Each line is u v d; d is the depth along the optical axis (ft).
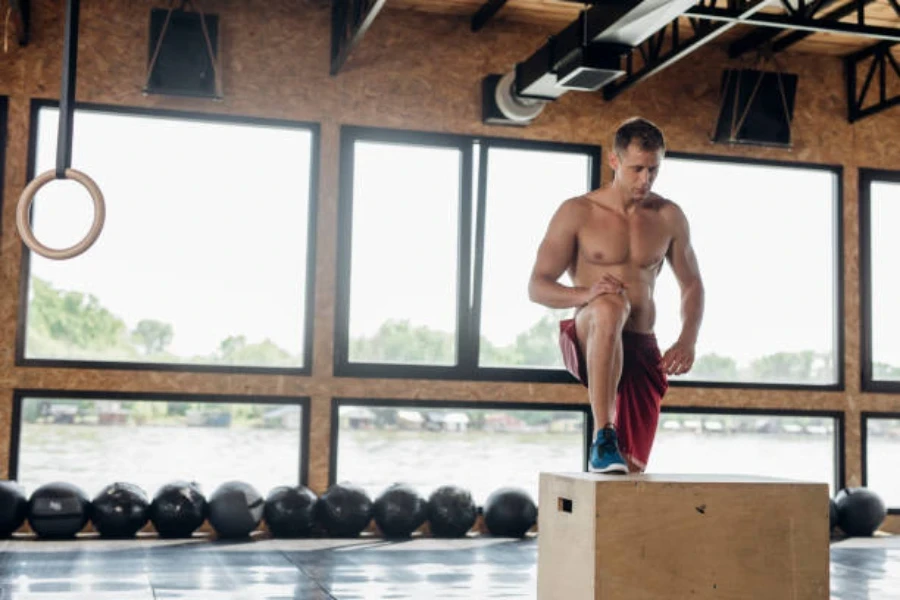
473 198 26.89
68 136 8.60
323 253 25.91
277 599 16.02
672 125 28.02
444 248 26.84
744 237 28.45
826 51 28.84
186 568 18.88
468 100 26.94
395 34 26.71
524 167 27.35
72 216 24.63
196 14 24.48
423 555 21.42
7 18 23.44
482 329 26.84
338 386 25.68
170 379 24.73
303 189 26.08
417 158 26.86
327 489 24.64
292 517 23.41
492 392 26.45
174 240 25.20
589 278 11.28
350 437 25.81
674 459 27.43
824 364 28.68
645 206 11.37
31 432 24.12
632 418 11.27
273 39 25.98
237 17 25.77
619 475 10.04
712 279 28.19
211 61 24.53
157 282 25.03
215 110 25.48
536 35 27.40
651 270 11.40
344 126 26.27
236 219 25.62
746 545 9.36
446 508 24.23
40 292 24.48
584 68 20.08
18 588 16.43
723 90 27.58
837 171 28.94
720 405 27.55
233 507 22.97
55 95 24.75
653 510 9.22
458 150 27.02
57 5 24.86
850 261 28.73
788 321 28.53
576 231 11.30
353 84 26.37
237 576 18.13
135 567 18.83
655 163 10.82
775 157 28.55
